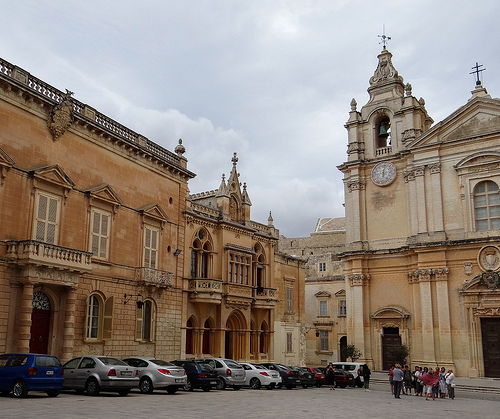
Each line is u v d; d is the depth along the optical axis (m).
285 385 31.67
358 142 49.00
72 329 26.42
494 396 33.59
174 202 37.47
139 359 23.72
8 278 23.75
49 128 27.03
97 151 30.42
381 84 49.00
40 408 15.43
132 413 15.23
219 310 40.22
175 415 15.25
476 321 39.81
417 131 46.16
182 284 37.31
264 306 44.91
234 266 42.62
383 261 45.84
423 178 43.91
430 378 29.39
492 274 39.03
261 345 46.38
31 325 25.27
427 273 42.00
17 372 18.69
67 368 21.73
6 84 24.53
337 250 74.62
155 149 36.00
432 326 41.12
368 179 48.19
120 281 31.12
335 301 65.12
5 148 24.56
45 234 26.14
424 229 43.00
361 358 44.78
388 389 36.62
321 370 37.03
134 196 33.22
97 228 29.80
